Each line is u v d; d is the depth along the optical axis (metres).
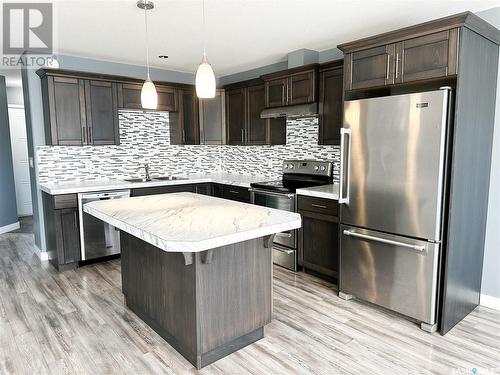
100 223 4.02
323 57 4.07
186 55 4.26
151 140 5.09
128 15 2.94
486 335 2.57
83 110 4.11
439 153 2.41
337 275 3.40
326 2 2.71
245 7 2.79
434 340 2.51
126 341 2.50
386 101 2.67
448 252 2.50
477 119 2.61
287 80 4.09
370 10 2.87
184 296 2.22
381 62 2.74
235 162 5.59
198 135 5.17
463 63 2.36
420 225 2.56
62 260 3.84
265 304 2.50
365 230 2.92
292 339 2.53
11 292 3.31
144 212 2.48
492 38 2.63
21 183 6.92
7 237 5.33
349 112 2.94
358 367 2.21
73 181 4.46
